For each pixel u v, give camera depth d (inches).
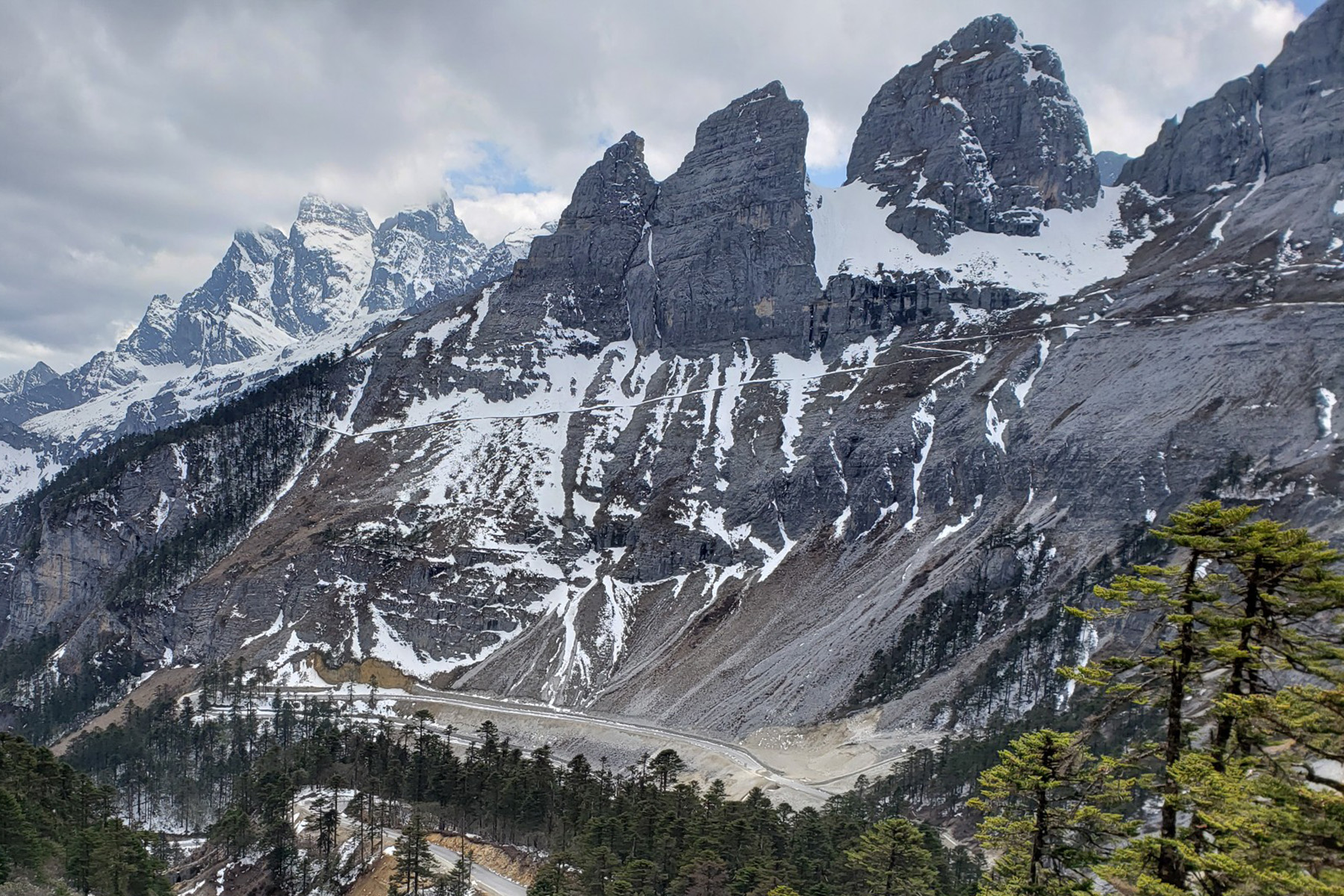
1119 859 1553.9
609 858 3887.8
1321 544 1389.0
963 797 5167.3
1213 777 1370.6
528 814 4886.8
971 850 4534.9
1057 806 1743.4
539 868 4288.9
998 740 5442.9
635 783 5438.0
